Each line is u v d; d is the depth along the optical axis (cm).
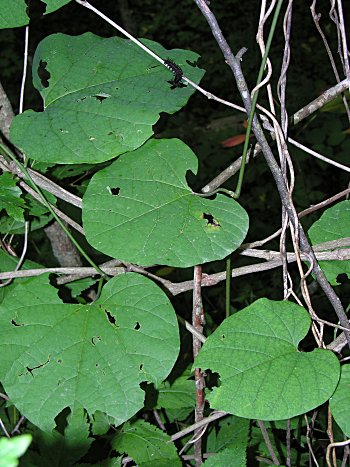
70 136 92
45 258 167
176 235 88
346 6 396
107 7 537
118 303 92
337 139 232
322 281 92
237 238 88
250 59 423
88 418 109
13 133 93
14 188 99
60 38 100
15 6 90
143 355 89
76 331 91
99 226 89
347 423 85
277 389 85
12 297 93
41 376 89
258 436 122
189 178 254
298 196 224
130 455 108
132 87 95
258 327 88
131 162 93
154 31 529
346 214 102
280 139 89
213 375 122
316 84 313
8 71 439
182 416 124
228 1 502
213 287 193
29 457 107
